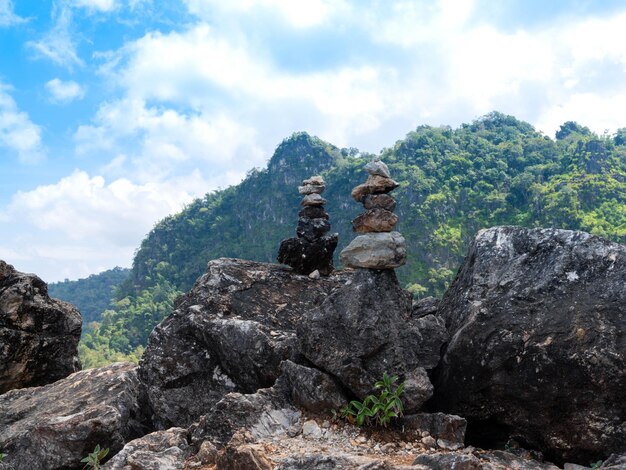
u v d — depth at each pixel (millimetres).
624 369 2072
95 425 2508
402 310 2445
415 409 2273
